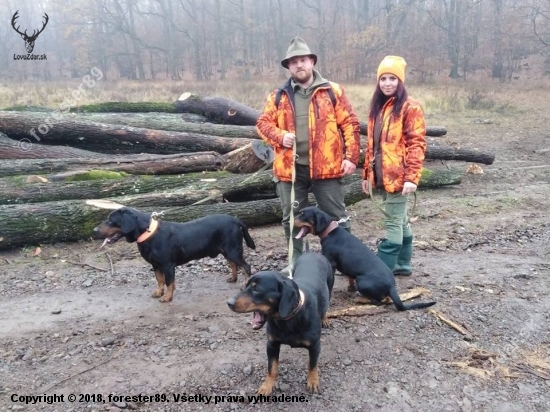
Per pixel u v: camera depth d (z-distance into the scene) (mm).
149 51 46562
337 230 4531
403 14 37156
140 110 10773
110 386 3395
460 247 6051
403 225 4883
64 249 5934
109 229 4305
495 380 3457
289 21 44875
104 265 5504
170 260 4520
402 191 4477
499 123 15844
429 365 3621
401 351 3795
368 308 4406
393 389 3359
